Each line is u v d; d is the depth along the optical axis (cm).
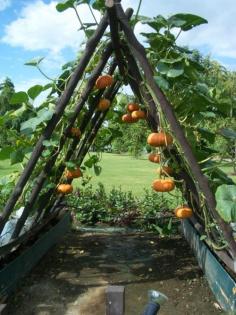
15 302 425
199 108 443
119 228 726
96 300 435
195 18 412
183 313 405
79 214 760
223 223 382
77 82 413
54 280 483
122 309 199
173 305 422
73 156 558
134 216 741
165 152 429
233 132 447
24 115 471
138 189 1260
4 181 488
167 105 386
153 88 386
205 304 424
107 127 615
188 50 456
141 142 650
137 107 459
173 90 437
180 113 448
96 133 569
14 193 414
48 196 522
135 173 1855
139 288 466
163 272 513
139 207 765
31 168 416
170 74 389
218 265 422
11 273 430
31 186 479
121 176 1694
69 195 776
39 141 412
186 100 437
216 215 384
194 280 487
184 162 413
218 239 435
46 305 422
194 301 431
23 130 410
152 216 729
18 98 442
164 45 442
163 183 419
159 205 754
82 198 784
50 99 472
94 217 757
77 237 675
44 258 556
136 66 414
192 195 448
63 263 543
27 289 455
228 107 446
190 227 602
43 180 458
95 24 455
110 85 494
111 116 577
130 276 502
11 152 463
